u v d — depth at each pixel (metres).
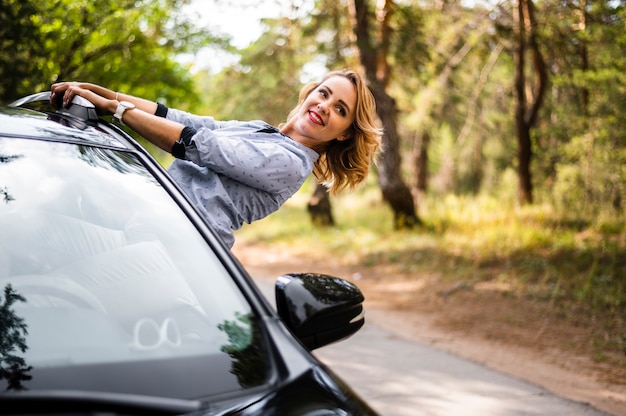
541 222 14.74
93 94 2.67
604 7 13.88
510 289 9.69
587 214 15.65
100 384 1.59
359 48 15.23
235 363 1.71
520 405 4.92
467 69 22.08
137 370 1.65
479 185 27.25
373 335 7.14
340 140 3.15
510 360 6.34
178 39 9.70
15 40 6.18
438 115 24.00
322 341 2.04
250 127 2.93
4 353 1.65
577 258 11.00
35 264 1.94
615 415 4.84
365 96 3.04
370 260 13.31
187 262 2.01
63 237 2.03
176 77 12.62
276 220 21.31
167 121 2.68
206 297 1.92
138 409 1.41
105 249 2.02
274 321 1.88
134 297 1.90
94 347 1.71
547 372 5.96
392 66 17.72
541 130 19.44
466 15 17.95
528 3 16.88
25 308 1.80
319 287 2.04
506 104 25.53
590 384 5.64
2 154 2.13
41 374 1.60
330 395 1.66
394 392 5.12
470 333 7.50
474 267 11.21
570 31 16.62
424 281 10.92
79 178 2.17
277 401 1.60
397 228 16.12
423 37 16.75
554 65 20.88
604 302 8.57
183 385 1.62
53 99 2.70
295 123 3.04
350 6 15.73
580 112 18.28
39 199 2.08
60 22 6.98
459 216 16.58
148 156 2.39
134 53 9.02
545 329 7.63
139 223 2.10
